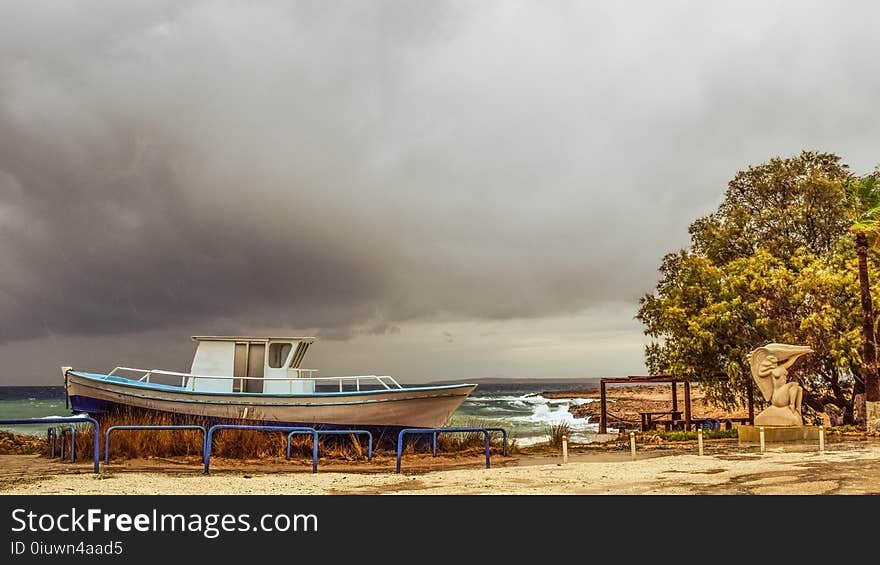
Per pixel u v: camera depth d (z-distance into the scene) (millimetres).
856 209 25203
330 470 15266
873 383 23641
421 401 20406
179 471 14625
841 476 12578
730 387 29719
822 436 17047
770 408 22672
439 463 16828
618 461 16516
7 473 13969
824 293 27312
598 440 25812
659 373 31500
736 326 29047
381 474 14133
